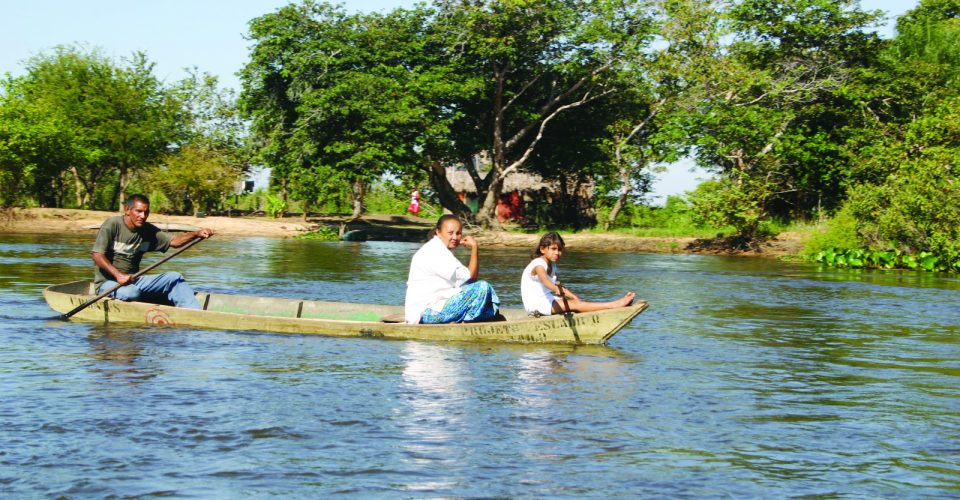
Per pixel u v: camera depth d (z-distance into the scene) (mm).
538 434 6758
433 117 45938
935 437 6941
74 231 43719
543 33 45656
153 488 5441
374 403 7637
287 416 7125
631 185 52938
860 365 10180
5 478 5559
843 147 39625
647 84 46625
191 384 8250
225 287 18234
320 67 44906
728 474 5918
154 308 11844
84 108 52688
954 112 33875
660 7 44062
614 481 5719
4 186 49875
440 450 6301
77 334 10984
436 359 9820
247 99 47500
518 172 54562
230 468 5828
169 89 57156
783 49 43438
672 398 8125
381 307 12797
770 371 9672
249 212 58344
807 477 5891
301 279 20438
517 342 11094
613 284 21453
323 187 45312
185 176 48844
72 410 7176
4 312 12836
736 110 40375
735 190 38219
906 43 46812
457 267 11555
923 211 27422
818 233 32938
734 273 25516
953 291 19781
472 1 45844
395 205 65312
